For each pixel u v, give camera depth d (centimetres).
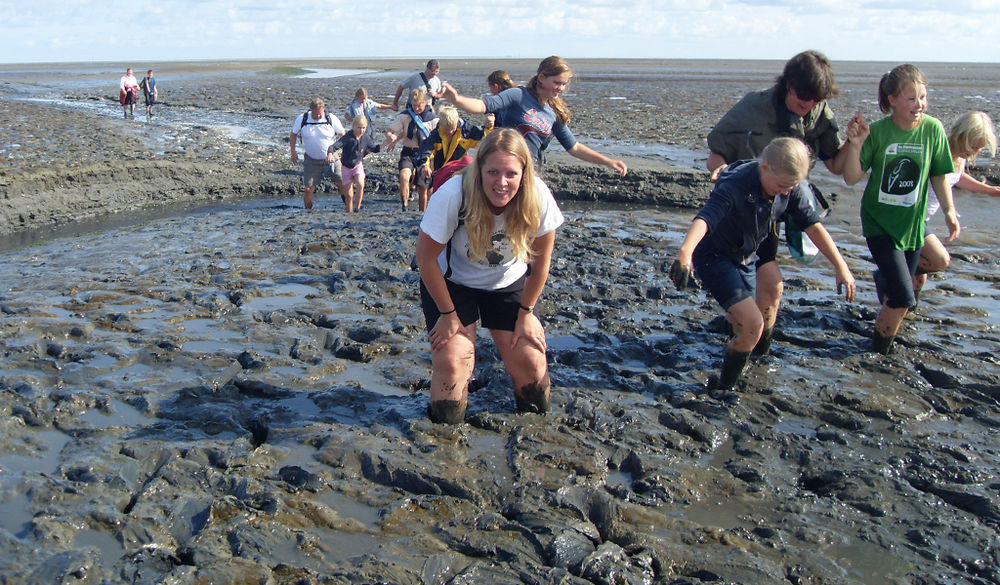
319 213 1209
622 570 341
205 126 2375
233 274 788
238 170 1535
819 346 608
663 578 343
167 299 702
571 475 416
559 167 1472
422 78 1480
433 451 432
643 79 6316
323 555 346
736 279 496
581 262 848
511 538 361
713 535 370
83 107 3152
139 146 1842
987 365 563
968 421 492
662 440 459
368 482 410
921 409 503
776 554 357
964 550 361
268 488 396
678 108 3212
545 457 430
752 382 536
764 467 431
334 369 555
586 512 389
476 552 352
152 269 812
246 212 1240
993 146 603
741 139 545
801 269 844
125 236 1005
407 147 1201
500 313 459
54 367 540
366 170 1570
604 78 6419
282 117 2731
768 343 575
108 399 491
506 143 384
